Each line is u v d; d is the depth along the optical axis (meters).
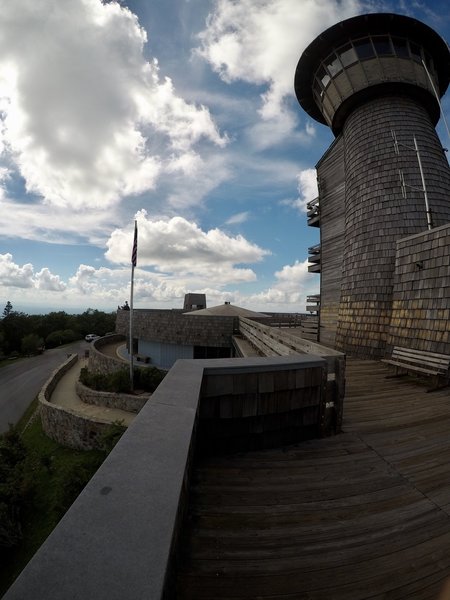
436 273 7.31
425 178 10.91
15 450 9.91
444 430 3.89
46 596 0.71
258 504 2.37
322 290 15.66
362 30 12.52
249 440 3.20
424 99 12.79
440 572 1.82
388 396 5.42
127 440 1.49
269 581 1.71
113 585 0.75
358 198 11.84
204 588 1.65
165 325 19.05
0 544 6.79
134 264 14.34
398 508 2.40
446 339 6.79
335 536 2.08
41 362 34.12
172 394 2.18
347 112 13.58
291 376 3.33
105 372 18.36
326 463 3.02
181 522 1.72
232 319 17.59
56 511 7.71
